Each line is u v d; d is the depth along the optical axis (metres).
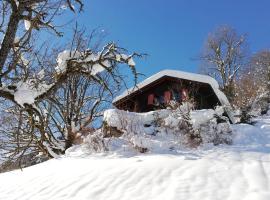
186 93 21.05
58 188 10.78
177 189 9.41
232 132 16.84
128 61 10.23
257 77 39.72
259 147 14.55
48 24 9.63
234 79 41.91
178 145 15.28
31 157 19.78
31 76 9.44
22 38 9.21
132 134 16.17
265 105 27.23
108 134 17.11
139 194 9.52
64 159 15.01
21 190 11.21
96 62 9.78
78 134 19.23
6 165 15.27
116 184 10.37
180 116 17.05
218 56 44.16
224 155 12.97
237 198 8.46
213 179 9.88
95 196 9.82
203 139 15.57
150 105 25.23
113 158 14.22
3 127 16.17
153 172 10.88
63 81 9.63
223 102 23.50
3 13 9.36
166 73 24.98
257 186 9.01
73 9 9.82
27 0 9.10
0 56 8.90
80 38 11.77
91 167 12.28
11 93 8.81
